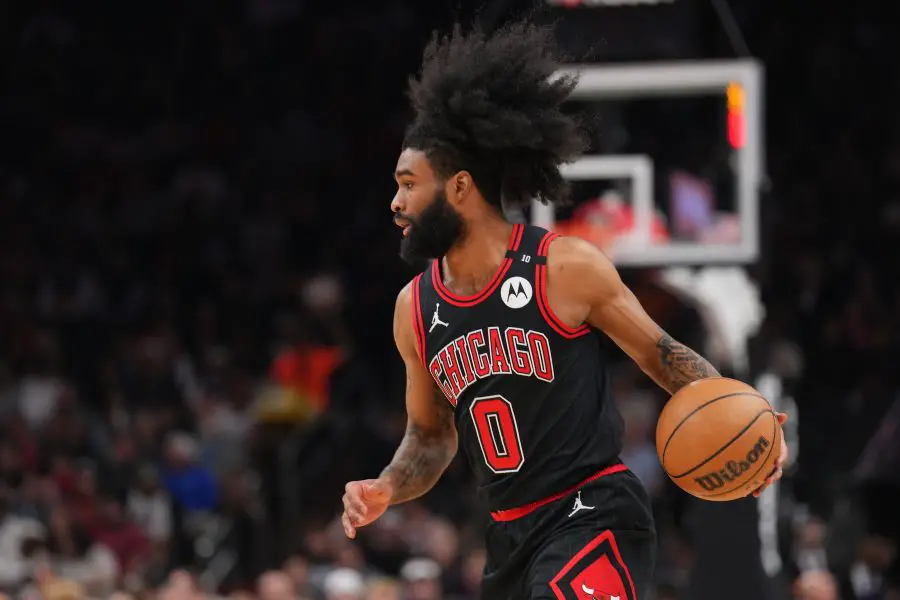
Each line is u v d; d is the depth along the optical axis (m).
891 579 15.04
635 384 16.05
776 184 22.53
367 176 23.38
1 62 24.39
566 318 5.60
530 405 5.65
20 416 16.73
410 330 5.92
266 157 23.64
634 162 11.06
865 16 24.02
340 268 21.69
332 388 17.39
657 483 14.47
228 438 16.97
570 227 11.05
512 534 5.82
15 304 19.91
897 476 15.34
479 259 5.71
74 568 13.89
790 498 12.86
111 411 17.95
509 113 5.62
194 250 22.12
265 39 24.89
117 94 24.45
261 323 20.69
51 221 22.31
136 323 20.38
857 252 21.16
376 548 14.81
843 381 18.53
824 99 23.47
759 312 10.94
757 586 9.98
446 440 6.30
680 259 10.87
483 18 7.80
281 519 15.27
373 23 24.89
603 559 5.57
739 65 10.62
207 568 15.16
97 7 25.06
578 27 10.72
